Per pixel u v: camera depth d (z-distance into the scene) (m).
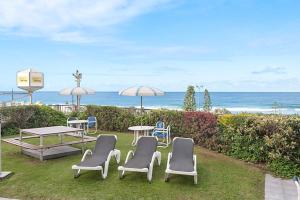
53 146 9.66
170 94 95.19
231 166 8.95
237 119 9.74
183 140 8.56
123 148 11.66
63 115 17.16
